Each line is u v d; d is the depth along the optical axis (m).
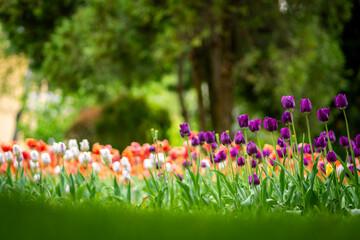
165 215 2.45
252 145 3.25
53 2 13.11
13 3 12.49
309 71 11.32
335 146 13.23
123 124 13.45
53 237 1.42
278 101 14.55
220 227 1.83
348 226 2.00
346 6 11.19
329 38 11.77
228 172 3.88
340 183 3.19
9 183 3.95
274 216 2.54
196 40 10.80
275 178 3.48
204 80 15.54
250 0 10.58
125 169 4.17
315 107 12.13
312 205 3.05
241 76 14.42
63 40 11.98
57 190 3.88
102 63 12.52
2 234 1.46
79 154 4.15
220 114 12.29
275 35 11.29
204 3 10.49
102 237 1.45
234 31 11.79
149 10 10.92
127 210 2.85
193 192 3.58
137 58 12.59
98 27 11.48
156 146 4.24
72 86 13.30
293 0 10.55
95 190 3.87
